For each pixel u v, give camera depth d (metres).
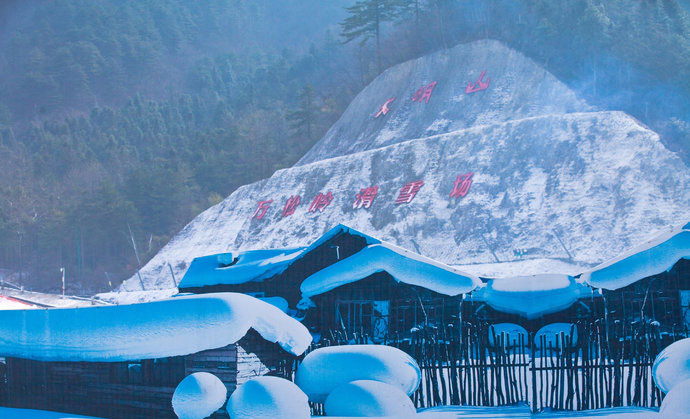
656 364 18.08
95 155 179.75
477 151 93.50
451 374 20.45
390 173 101.06
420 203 91.00
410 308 33.41
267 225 110.50
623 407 19.23
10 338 23.03
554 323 34.44
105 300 78.56
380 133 118.50
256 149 156.88
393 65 147.50
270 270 38.94
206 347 19.27
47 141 183.25
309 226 102.69
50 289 123.88
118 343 20.52
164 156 188.38
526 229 77.06
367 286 34.16
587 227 72.81
